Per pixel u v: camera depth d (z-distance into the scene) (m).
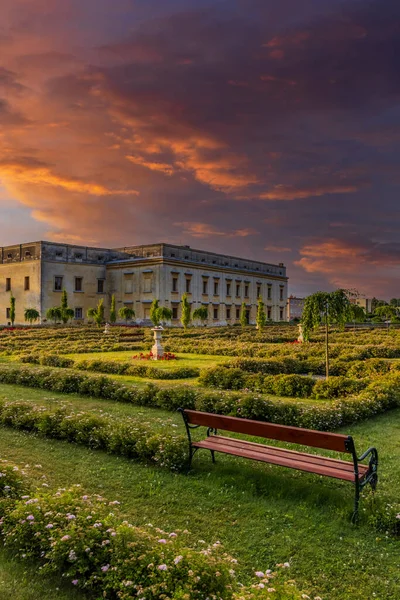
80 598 3.60
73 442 7.74
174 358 21.56
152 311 46.59
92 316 58.12
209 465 6.47
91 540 3.82
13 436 8.16
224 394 9.72
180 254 63.03
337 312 14.24
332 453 7.18
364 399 9.72
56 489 5.47
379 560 4.16
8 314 61.09
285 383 11.89
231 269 70.19
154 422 8.91
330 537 4.55
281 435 5.56
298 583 3.84
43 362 18.59
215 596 3.18
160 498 5.46
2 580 3.82
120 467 6.52
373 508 4.89
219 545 4.09
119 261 62.31
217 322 67.44
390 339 26.56
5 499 4.70
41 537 4.01
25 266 59.00
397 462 6.63
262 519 4.93
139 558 3.57
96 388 11.71
